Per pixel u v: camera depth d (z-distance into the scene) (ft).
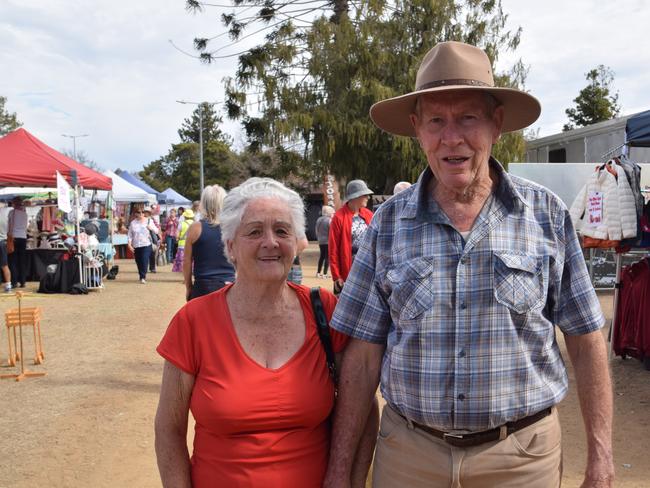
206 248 15.03
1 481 11.76
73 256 39.75
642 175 26.30
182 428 6.34
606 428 6.11
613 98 88.02
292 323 6.45
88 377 19.04
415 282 5.95
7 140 37.45
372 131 60.34
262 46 63.98
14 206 41.27
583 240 18.58
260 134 67.15
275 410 5.94
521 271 5.80
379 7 61.82
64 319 29.66
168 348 6.19
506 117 6.91
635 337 19.21
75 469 12.31
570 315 6.19
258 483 5.89
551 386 6.06
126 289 42.47
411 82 60.29
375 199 63.10
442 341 5.84
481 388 5.75
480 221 5.95
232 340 6.15
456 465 5.93
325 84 64.18
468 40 61.98
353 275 6.54
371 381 6.56
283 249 6.15
